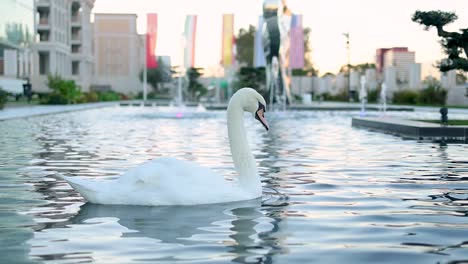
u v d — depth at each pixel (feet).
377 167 34.63
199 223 19.40
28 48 228.22
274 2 145.79
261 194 24.30
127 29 302.04
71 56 279.69
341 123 83.30
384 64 239.50
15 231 18.37
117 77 297.33
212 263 14.88
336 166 35.12
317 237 17.69
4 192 25.44
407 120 70.03
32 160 37.63
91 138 55.77
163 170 22.65
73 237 17.62
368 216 20.77
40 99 180.34
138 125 76.84
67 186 27.07
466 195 25.13
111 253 15.84
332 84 279.28
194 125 76.95
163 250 16.16
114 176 30.86
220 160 38.17
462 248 16.46
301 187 27.17
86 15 286.46
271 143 51.16
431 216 20.80
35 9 240.32
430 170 33.32
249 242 17.03
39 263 14.88
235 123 24.49
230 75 235.20
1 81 181.88
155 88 308.19
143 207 21.84
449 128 56.85
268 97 148.36
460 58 80.89
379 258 15.43
